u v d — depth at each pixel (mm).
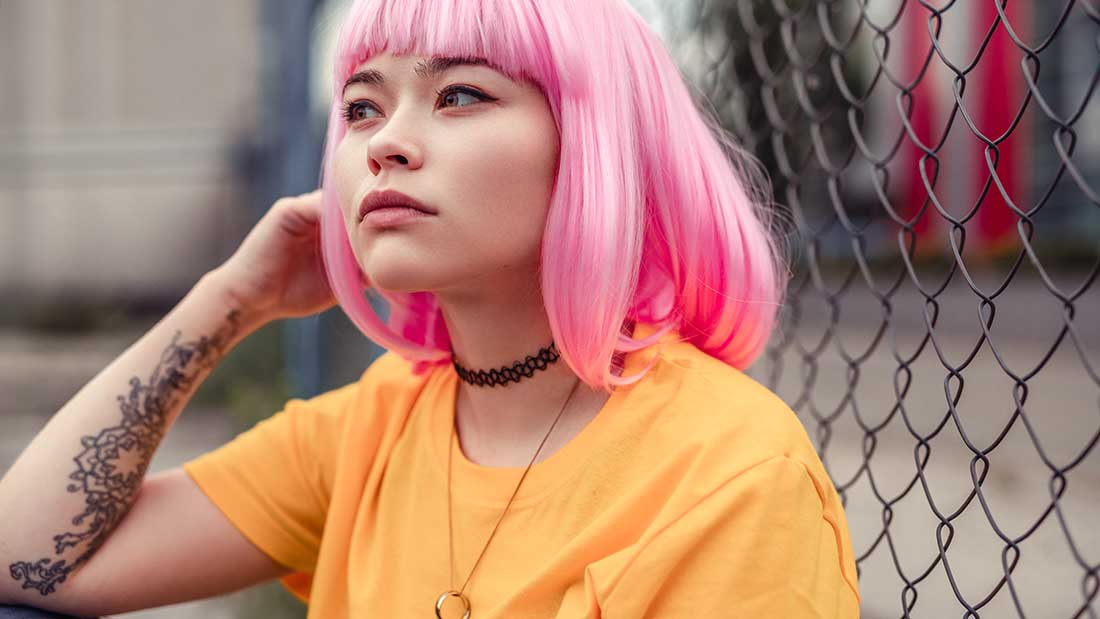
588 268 884
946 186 10750
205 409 5191
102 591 1114
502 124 874
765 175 1359
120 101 11172
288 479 1176
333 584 1076
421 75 875
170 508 1152
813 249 1269
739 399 883
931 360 7258
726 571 806
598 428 926
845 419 5230
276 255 1207
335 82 1059
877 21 4484
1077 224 10508
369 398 1138
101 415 1136
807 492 840
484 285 944
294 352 3314
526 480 939
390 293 1114
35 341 9664
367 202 883
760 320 1002
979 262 10102
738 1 1488
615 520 863
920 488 3607
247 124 9242
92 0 11172
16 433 5355
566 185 887
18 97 11258
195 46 10797
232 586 1175
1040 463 4137
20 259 11250
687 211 963
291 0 3467
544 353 976
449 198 863
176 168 11008
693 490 833
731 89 1575
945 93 10461
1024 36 10242
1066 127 868
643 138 953
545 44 882
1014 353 7457
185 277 11172
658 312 993
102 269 11297
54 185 11336
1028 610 2301
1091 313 8180
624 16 962
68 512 1101
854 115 1153
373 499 1075
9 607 1100
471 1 870
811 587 820
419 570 975
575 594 858
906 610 1012
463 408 1067
